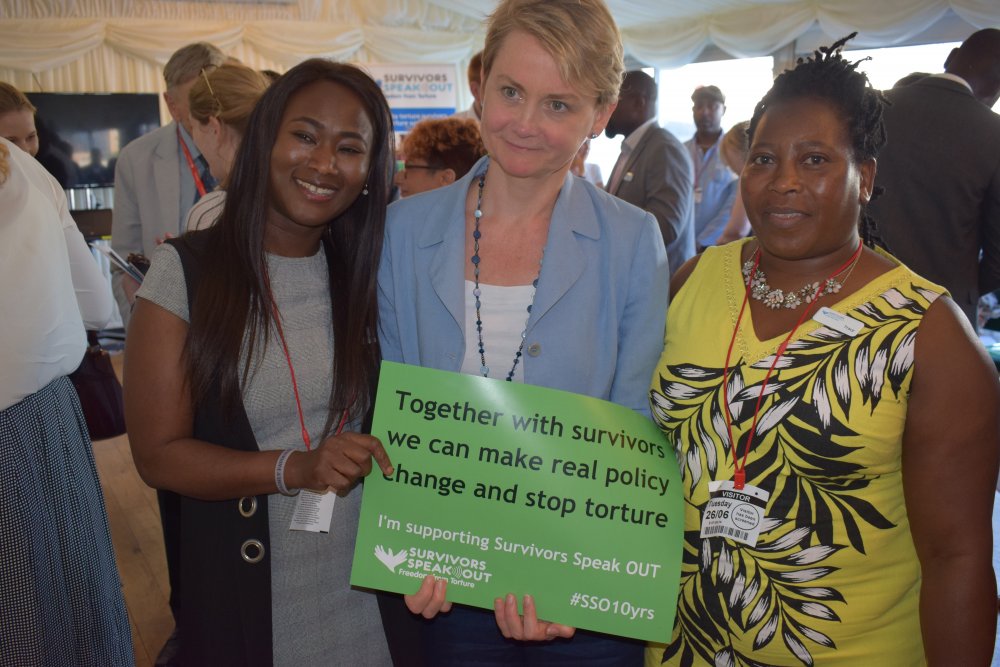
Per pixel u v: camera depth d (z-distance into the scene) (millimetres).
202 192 2662
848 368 1052
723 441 1137
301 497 1178
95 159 8148
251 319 1164
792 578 1098
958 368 1018
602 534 1181
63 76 8039
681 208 3582
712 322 1191
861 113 1058
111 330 7391
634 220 1299
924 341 1026
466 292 1280
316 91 1176
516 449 1186
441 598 1178
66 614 1583
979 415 1020
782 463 1091
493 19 1158
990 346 2484
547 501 1183
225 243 1182
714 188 5609
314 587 1225
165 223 2656
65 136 7992
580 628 1216
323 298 1271
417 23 9422
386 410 1182
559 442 1188
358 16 9188
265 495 1178
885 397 1038
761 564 1110
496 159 1197
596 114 1189
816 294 1105
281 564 1203
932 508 1059
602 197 1318
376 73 8047
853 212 1077
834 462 1064
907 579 1120
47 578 1511
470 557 1184
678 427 1203
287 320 1225
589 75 1106
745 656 1143
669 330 1270
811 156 1058
